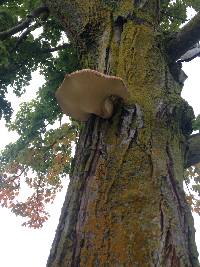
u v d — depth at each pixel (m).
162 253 1.73
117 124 2.23
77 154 2.32
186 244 1.85
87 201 1.97
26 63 5.86
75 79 2.08
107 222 1.84
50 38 5.92
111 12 2.93
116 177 2.00
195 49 2.90
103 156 2.13
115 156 2.10
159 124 2.28
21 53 5.77
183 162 2.32
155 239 1.76
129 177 2.00
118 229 1.80
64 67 6.06
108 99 2.23
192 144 2.73
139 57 2.62
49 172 7.51
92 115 2.37
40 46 5.89
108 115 2.27
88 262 1.73
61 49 5.95
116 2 2.98
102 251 1.74
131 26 2.80
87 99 2.20
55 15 3.36
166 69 2.67
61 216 2.04
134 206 1.87
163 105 2.38
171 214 1.90
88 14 2.99
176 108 2.43
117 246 1.74
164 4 5.93
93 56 2.81
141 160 2.07
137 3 2.97
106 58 2.67
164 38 2.83
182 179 2.14
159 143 2.19
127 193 1.93
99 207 1.91
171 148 2.23
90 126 2.33
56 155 7.37
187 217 1.97
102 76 2.05
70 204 2.04
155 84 2.50
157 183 1.99
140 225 1.80
